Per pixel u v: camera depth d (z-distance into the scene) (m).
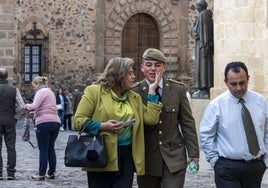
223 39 17.50
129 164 7.55
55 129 13.71
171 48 38.25
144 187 8.02
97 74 36.47
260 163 7.34
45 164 13.82
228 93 7.39
